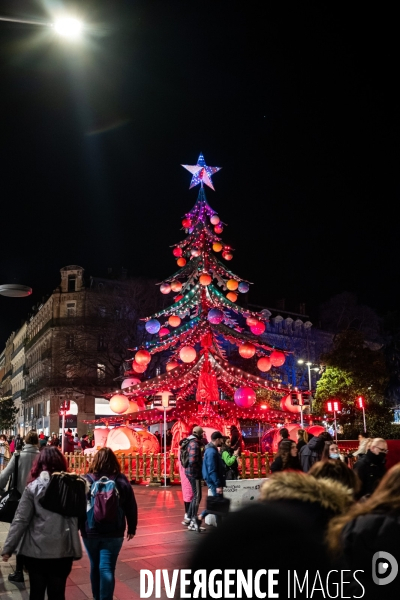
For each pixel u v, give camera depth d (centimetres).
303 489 270
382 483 258
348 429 2955
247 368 4059
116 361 4325
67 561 487
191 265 2012
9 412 7662
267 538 224
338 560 231
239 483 855
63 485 484
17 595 629
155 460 1769
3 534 1029
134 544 859
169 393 1745
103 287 4844
